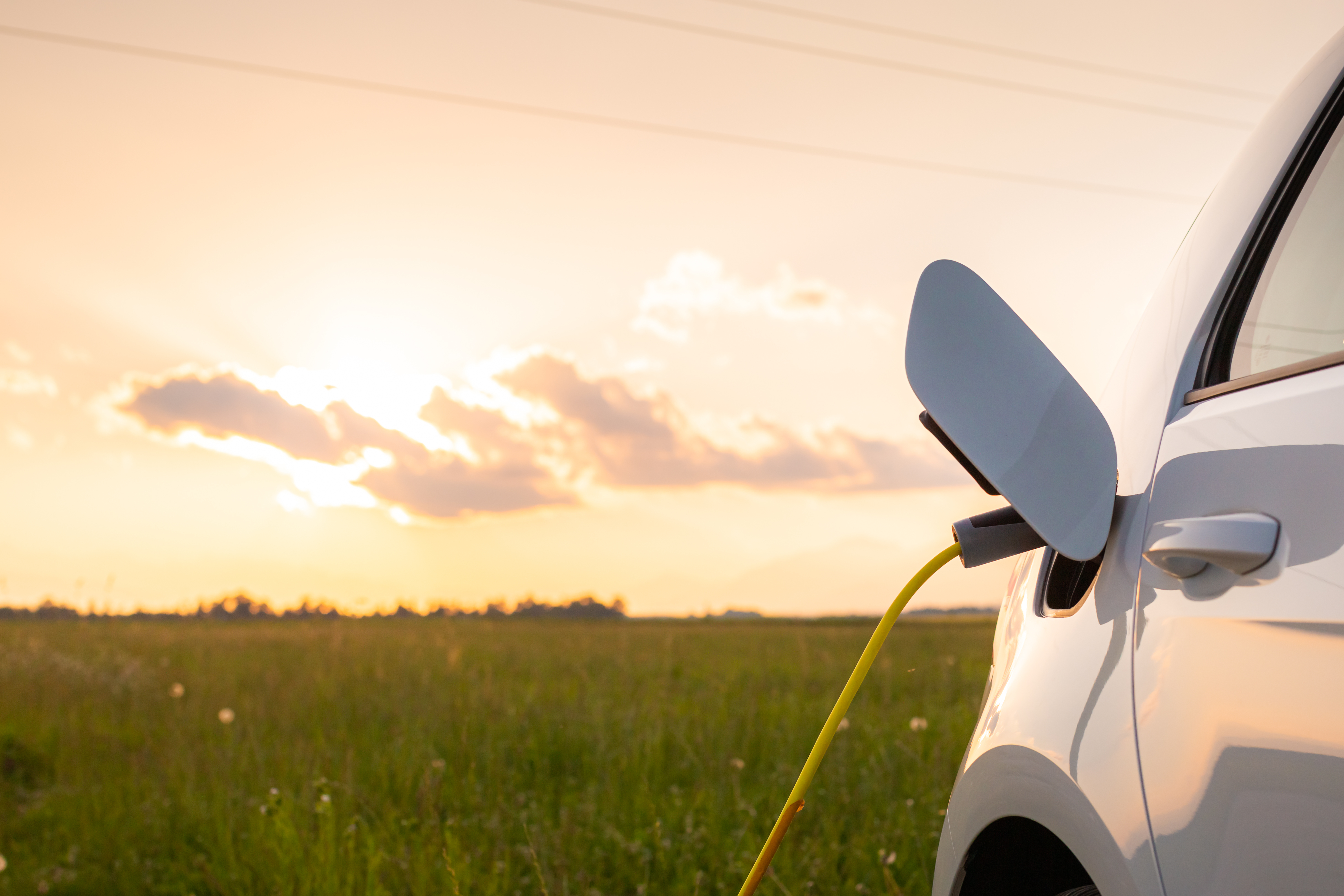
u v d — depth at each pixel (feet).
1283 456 2.54
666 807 12.17
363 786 13.62
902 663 29.40
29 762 17.30
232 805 12.64
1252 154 3.75
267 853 10.52
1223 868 2.35
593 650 41.37
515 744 15.85
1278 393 2.74
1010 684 3.74
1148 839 2.63
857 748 14.62
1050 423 3.28
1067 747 3.11
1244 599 2.47
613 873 10.62
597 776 14.37
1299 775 2.18
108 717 21.31
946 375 3.19
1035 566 4.03
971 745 4.06
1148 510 3.06
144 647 39.06
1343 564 2.21
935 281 3.36
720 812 11.91
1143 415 3.43
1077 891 3.55
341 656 34.37
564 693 22.25
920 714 18.75
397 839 11.20
